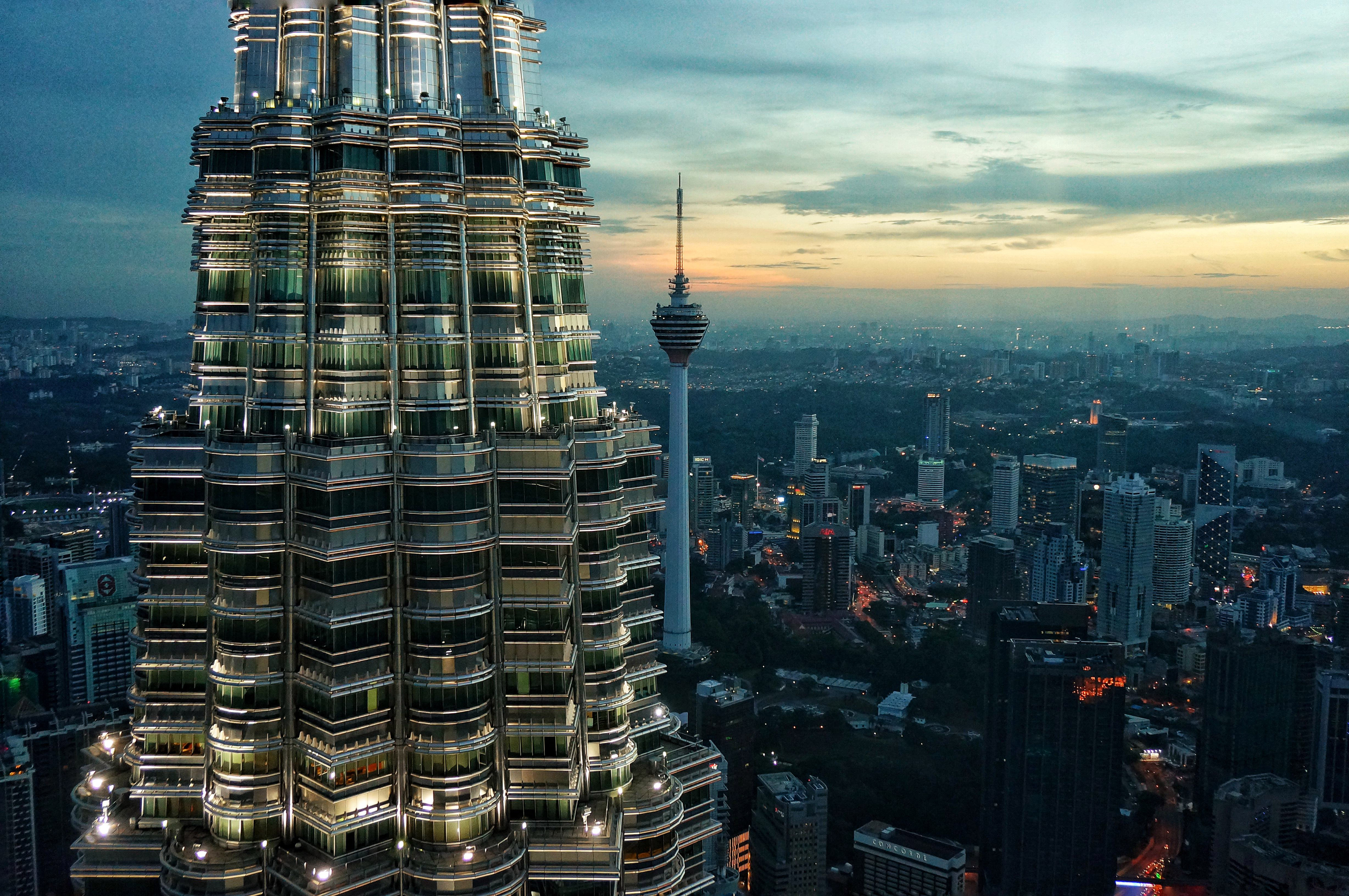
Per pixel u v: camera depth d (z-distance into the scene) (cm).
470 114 12619
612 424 13775
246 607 11675
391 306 11850
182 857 11719
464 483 11612
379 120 11969
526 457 12062
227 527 11706
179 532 12225
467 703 11694
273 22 12475
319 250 11906
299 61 12362
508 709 12200
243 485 11612
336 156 11781
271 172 11912
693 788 15600
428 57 12444
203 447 12075
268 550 11694
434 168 11938
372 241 11869
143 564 12775
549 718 12212
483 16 12938
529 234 12938
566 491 12106
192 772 12269
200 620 12269
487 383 12231
